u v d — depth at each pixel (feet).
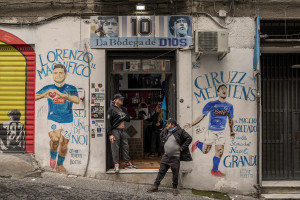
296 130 24.18
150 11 21.81
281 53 24.00
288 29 22.90
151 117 27.25
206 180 21.49
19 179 20.12
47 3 21.83
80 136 21.65
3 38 21.86
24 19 21.83
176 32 21.75
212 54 21.27
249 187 21.50
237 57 21.86
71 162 21.56
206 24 21.89
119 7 21.79
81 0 21.76
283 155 24.11
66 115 21.74
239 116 21.75
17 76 22.04
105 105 21.76
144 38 21.66
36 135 21.71
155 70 22.65
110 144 22.52
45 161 21.66
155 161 24.93
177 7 21.85
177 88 21.81
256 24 21.65
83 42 21.81
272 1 21.94
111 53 22.49
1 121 22.00
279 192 22.06
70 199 17.76
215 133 21.65
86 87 21.75
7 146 21.89
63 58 21.83
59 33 21.84
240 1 21.91
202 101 21.74
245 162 21.63
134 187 20.53
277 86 24.17
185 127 21.58
